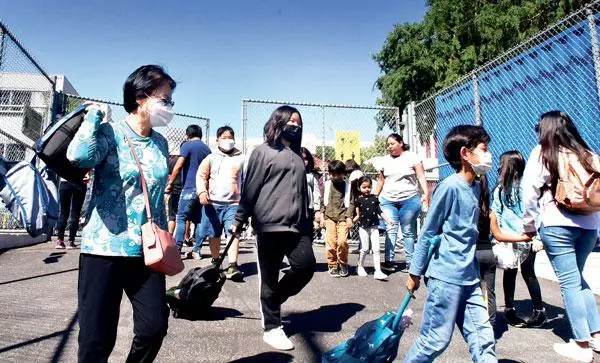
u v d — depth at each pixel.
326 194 6.00
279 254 3.42
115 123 2.29
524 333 3.88
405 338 3.64
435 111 8.83
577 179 3.11
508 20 17.33
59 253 6.45
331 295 4.91
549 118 3.31
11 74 6.56
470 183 2.70
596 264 4.98
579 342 3.25
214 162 5.48
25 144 6.30
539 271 6.10
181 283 3.78
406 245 6.16
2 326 3.39
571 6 16.28
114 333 2.14
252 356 3.11
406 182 6.12
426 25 19.58
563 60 5.80
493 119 7.18
